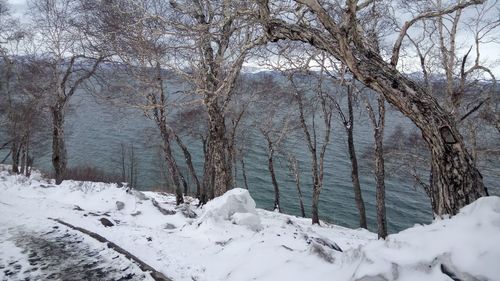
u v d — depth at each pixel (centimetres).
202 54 1286
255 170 4328
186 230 1015
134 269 694
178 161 4594
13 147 3091
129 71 1950
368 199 3509
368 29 1406
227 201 1084
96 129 5622
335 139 4462
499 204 477
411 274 452
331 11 977
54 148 2281
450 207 586
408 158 2067
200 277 670
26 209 1126
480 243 434
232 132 2492
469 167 587
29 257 760
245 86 2502
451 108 1448
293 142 4612
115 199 1510
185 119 2855
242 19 1051
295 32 723
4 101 3153
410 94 616
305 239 902
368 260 499
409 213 3238
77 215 1088
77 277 670
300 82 2486
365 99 1811
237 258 748
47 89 2539
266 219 1458
